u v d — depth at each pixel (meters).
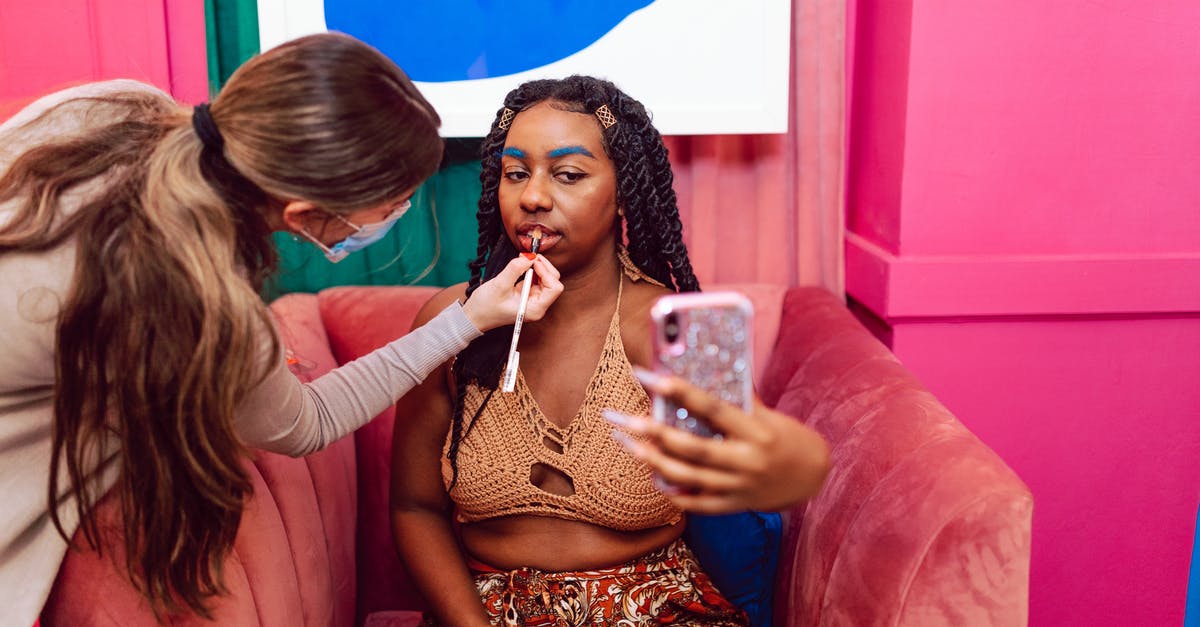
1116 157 1.56
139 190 0.87
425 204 1.76
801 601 1.22
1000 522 0.99
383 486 1.57
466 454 1.17
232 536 1.01
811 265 1.78
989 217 1.59
